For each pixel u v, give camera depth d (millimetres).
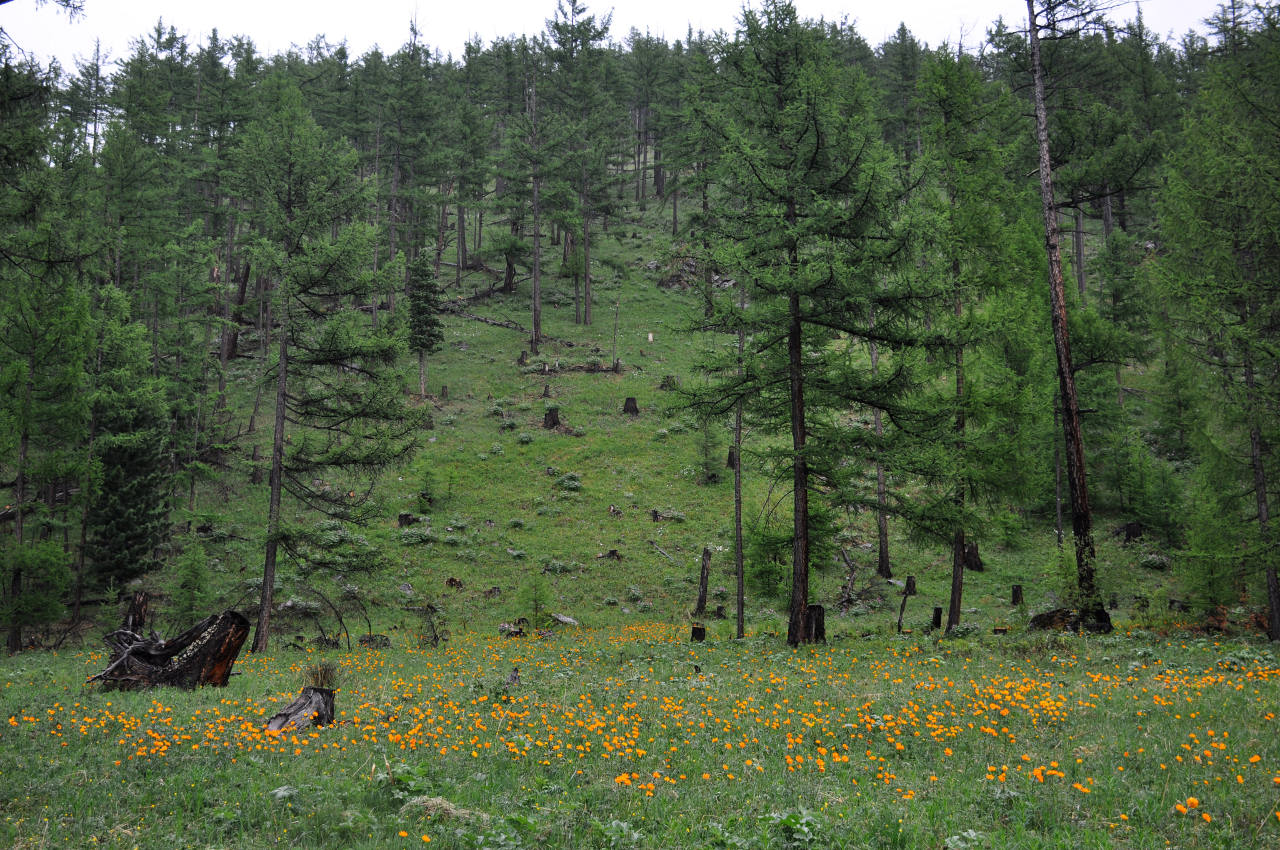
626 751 8219
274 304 23328
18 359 24516
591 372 53688
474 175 65875
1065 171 36562
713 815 6336
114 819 5996
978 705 10125
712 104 19266
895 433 18875
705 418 20000
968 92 21719
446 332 59281
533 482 40656
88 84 55344
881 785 7203
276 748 8211
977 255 21031
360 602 28500
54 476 25203
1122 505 35312
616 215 64812
